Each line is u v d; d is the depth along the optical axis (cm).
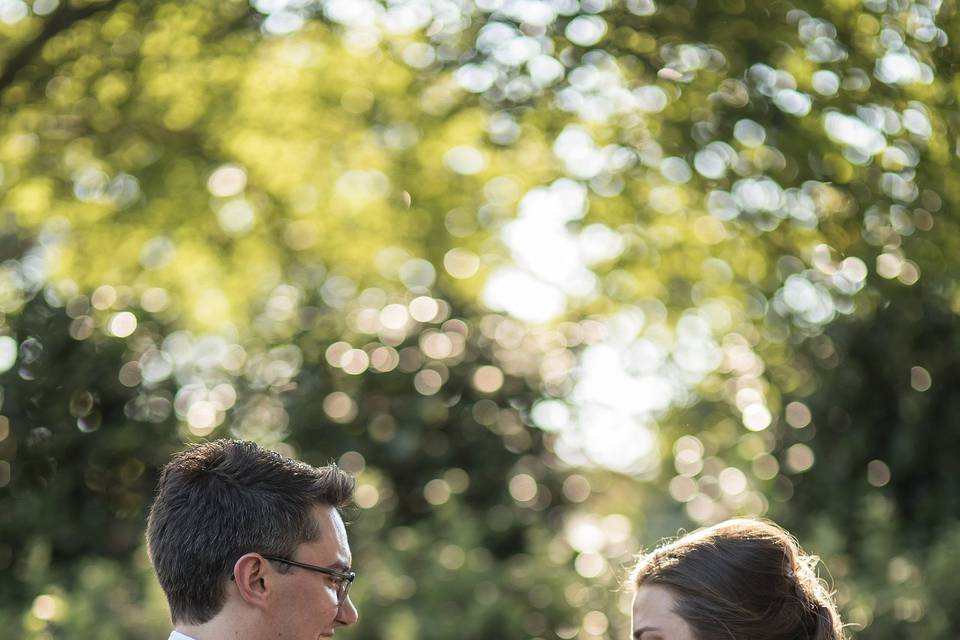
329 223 1002
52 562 751
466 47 761
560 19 711
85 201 933
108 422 762
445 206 934
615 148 768
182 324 808
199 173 933
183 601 324
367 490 757
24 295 768
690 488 910
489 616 648
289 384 809
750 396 876
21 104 779
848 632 656
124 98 830
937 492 765
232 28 812
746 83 692
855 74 668
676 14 688
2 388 752
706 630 311
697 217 805
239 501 325
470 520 702
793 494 788
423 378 812
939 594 660
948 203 675
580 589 688
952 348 761
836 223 709
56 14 738
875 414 775
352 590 641
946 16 640
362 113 909
